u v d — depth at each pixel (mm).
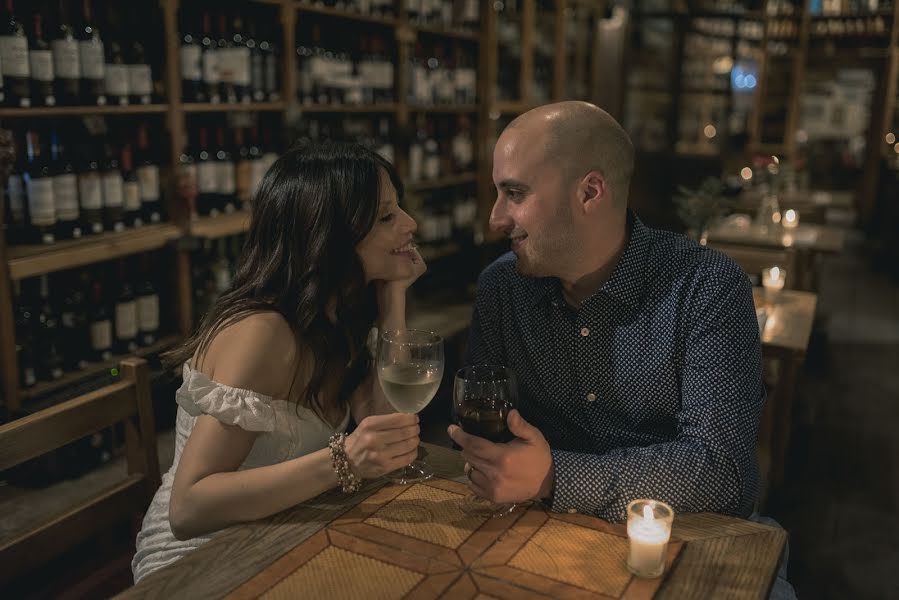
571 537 1199
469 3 4754
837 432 3889
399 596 1035
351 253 1514
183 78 3143
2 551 1384
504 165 1473
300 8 3533
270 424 1355
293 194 1501
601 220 1486
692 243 1582
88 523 1543
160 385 2918
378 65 4141
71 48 2652
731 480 1354
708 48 8797
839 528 2961
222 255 3531
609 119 1483
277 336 1429
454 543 1173
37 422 1449
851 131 13539
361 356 1640
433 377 1329
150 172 3010
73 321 2867
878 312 6367
